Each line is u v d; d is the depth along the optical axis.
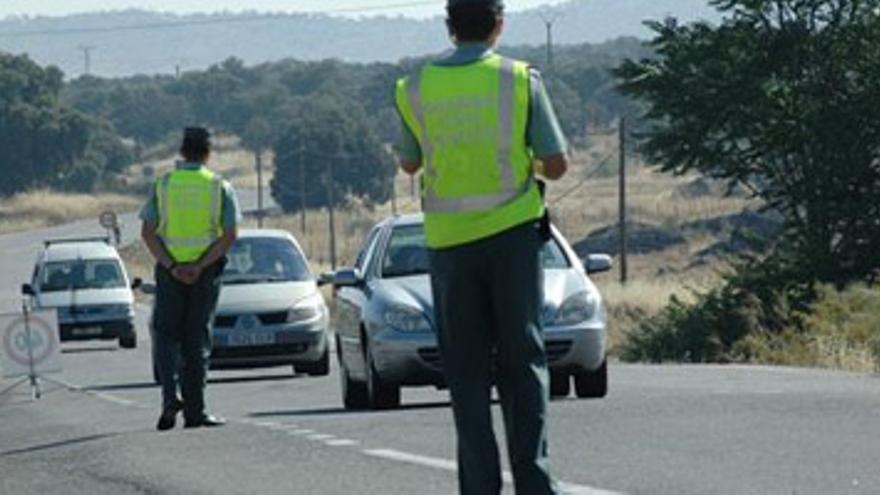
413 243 37.16
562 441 24.83
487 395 16.75
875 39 85.62
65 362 75.50
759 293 80.06
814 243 83.31
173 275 30.27
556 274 35.41
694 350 75.94
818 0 86.31
